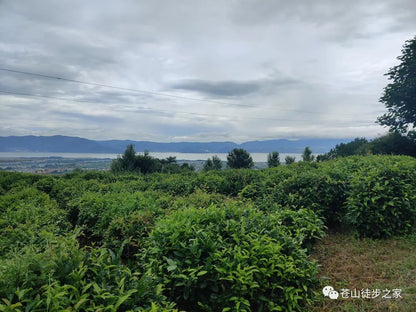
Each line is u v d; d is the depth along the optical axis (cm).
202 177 830
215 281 257
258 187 659
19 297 154
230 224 316
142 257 302
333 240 455
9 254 274
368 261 375
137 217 400
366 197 446
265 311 273
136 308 182
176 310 200
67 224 471
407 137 1869
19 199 584
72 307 161
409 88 1902
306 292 287
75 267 194
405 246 410
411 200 457
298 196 518
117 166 1505
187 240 286
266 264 267
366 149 1827
